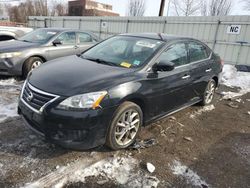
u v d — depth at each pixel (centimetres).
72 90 265
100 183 253
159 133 374
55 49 636
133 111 314
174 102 390
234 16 1135
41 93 271
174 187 259
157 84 338
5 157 278
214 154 333
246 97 633
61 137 262
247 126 441
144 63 335
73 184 248
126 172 274
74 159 288
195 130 402
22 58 571
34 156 285
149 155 312
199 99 483
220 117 471
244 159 328
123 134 308
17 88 520
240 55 1142
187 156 321
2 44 604
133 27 1569
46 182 247
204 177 281
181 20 1327
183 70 394
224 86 738
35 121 272
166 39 390
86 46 714
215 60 518
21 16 5322
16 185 239
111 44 408
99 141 280
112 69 322
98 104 266
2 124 352
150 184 259
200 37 1273
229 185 273
